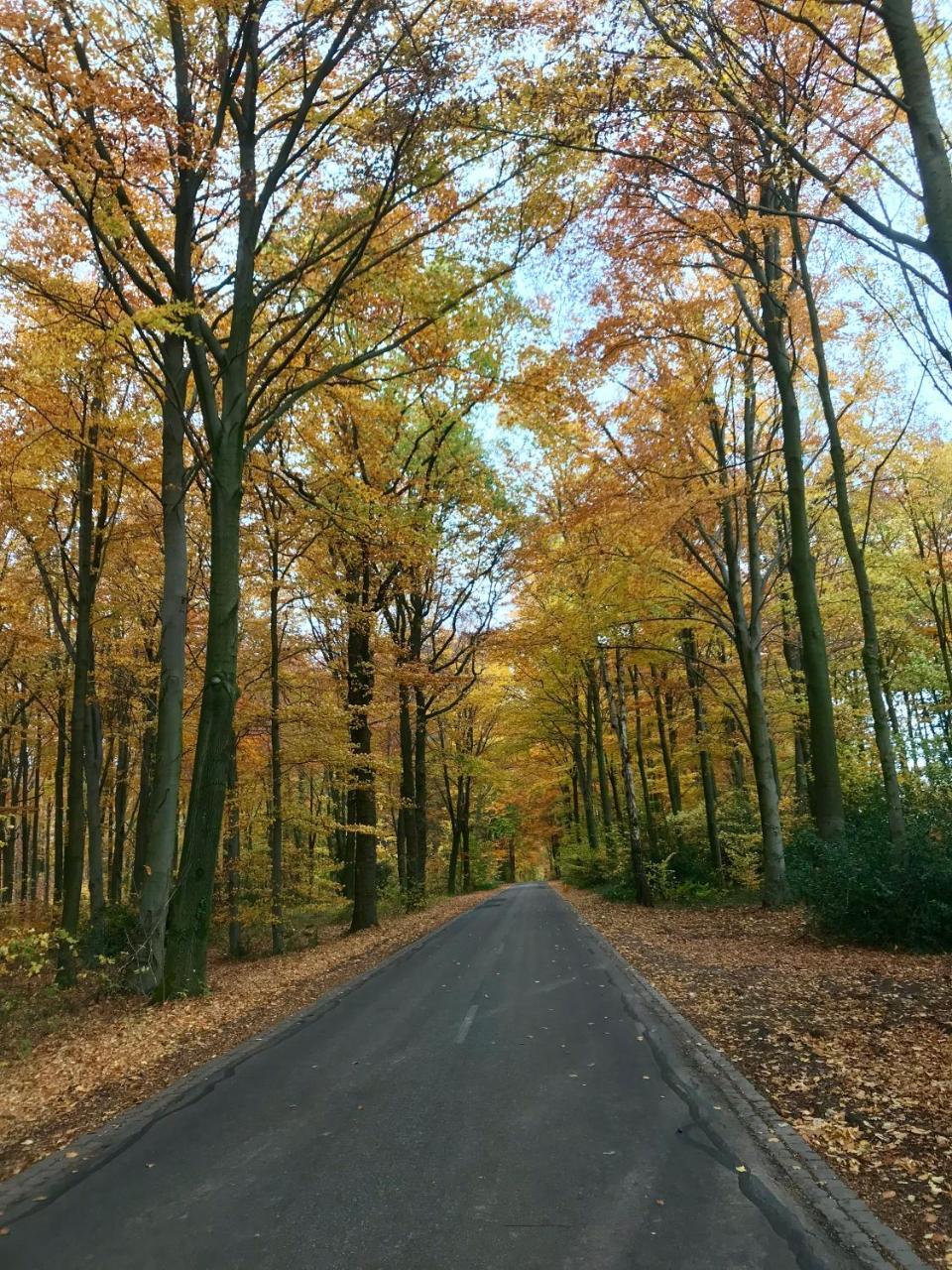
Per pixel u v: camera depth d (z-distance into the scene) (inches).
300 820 684.1
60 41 343.6
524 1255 134.4
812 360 620.7
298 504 587.2
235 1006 396.2
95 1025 390.6
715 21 314.0
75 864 537.6
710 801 921.5
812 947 440.8
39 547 601.6
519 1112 208.2
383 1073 252.4
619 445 608.7
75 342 469.1
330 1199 159.5
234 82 429.4
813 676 538.3
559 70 336.2
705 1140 185.0
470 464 740.7
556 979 418.3
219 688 448.1
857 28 355.9
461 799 1606.8
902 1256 131.7
